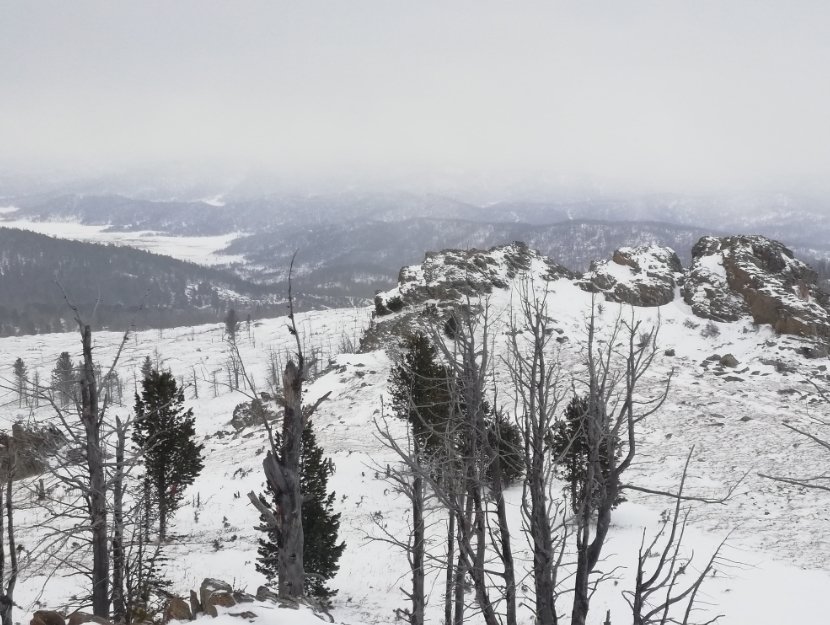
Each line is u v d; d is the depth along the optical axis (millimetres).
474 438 9102
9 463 12461
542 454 8352
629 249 80062
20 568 12258
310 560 22312
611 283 73312
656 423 45656
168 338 199750
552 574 7953
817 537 26953
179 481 28594
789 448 40031
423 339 19719
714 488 34000
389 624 21141
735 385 54469
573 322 61094
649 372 57469
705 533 27750
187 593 21781
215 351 164875
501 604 20188
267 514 11070
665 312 70438
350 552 28922
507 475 28609
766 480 34812
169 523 32812
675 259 80625
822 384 53406
